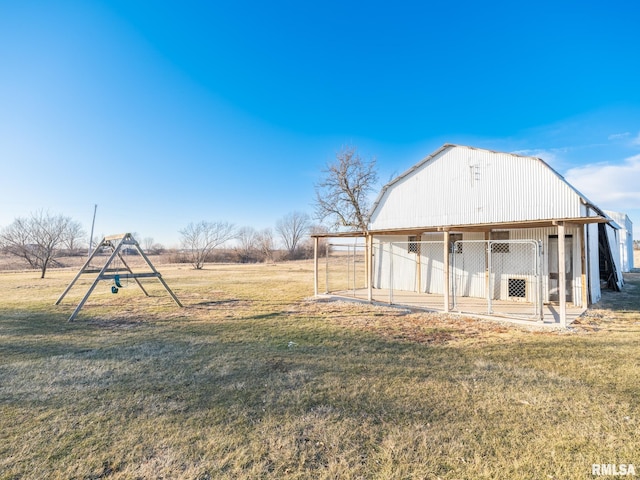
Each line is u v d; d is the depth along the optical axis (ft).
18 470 8.66
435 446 9.62
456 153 38.55
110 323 26.86
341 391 13.37
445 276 29.94
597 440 9.87
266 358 17.63
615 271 44.47
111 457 9.22
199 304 36.11
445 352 18.49
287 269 100.53
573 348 18.72
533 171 32.94
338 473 8.52
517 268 35.17
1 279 67.31
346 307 33.45
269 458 9.12
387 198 45.75
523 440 9.91
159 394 13.24
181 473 8.55
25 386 14.07
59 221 87.86
